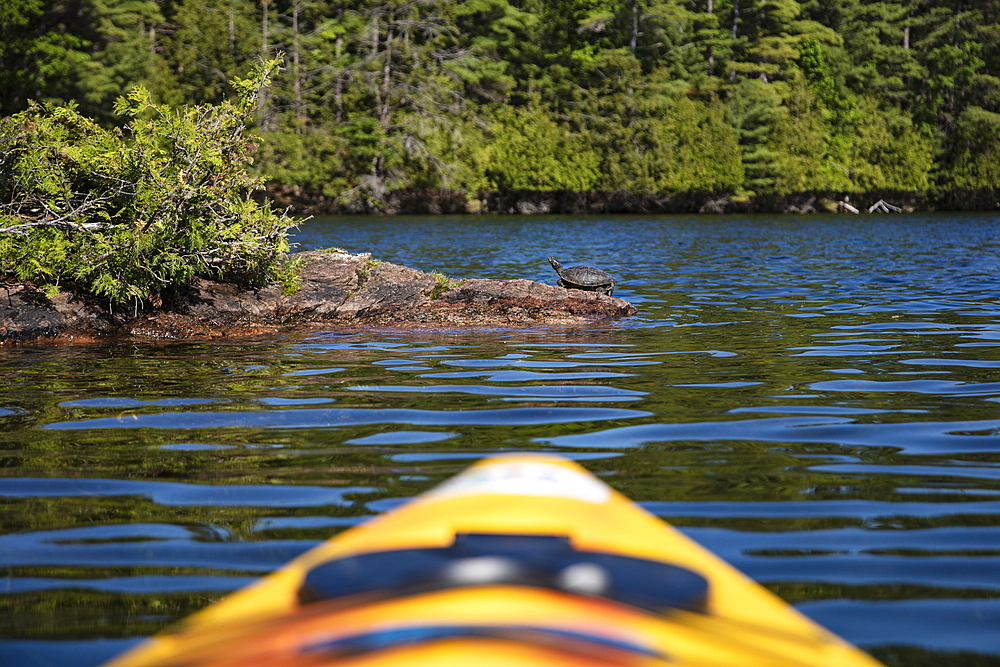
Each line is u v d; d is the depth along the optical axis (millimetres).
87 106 42781
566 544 1868
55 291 9133
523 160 53531
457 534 1950
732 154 56688
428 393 6156
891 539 3385
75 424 5262
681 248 23734
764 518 3627
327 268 10812
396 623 1403
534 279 14789
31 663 2477
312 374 6914
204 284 10250
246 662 1380
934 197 64062
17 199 10086
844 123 62844
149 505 3799
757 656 1498
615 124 54844
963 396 5957
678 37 61281
